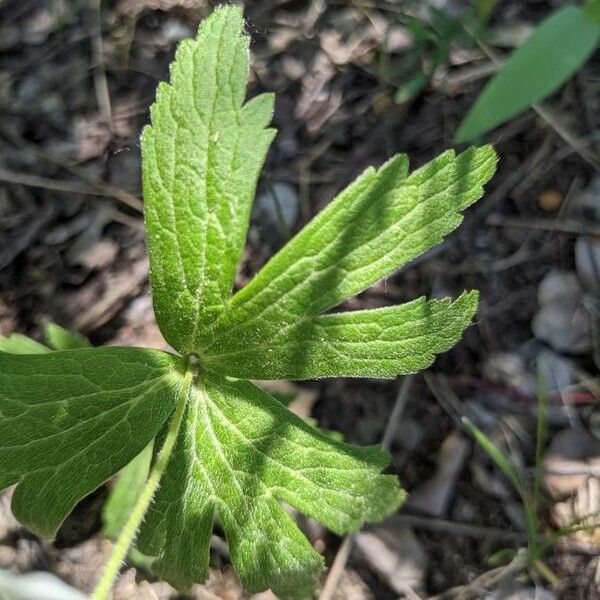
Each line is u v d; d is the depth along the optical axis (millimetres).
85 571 152
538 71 110
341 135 186
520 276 178
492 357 173
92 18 192
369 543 161
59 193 180
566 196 181
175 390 118
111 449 115
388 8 192
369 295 176
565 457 165
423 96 188
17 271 175
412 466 167
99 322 172
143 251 178
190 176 108
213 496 118
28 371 113
